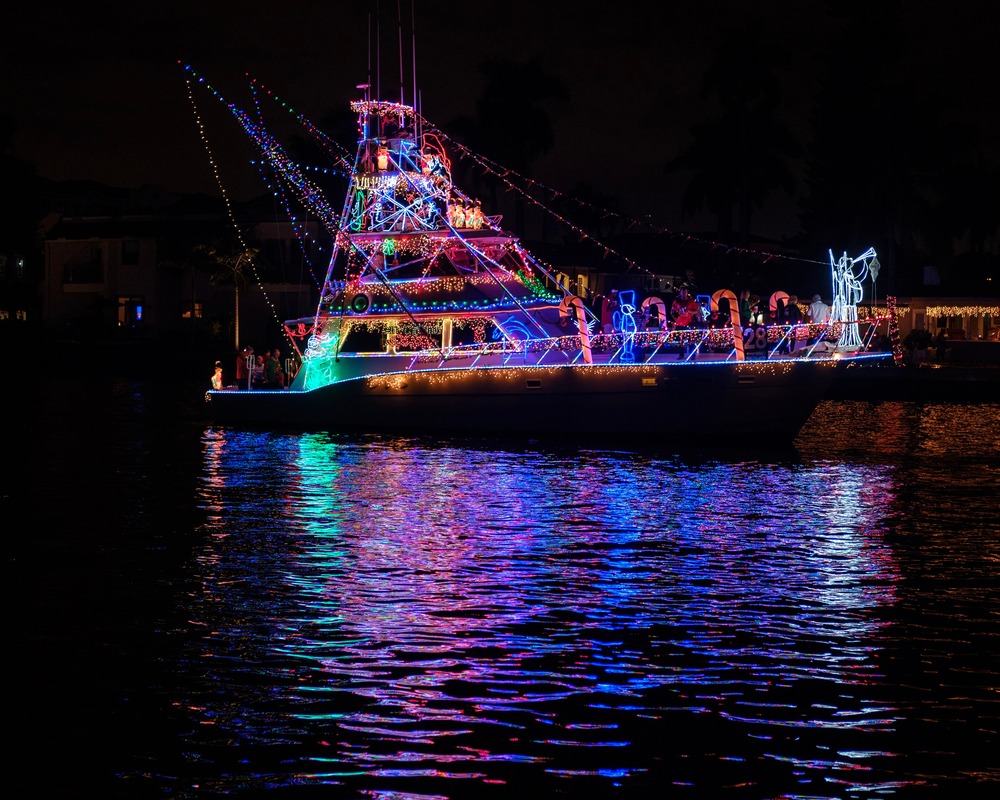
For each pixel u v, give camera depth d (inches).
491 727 383.9
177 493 869.2
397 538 695.1
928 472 1034.1
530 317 1245.1
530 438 1234.6
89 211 3865.7
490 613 520.4
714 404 1192.2
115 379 2324.1
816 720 391.9
